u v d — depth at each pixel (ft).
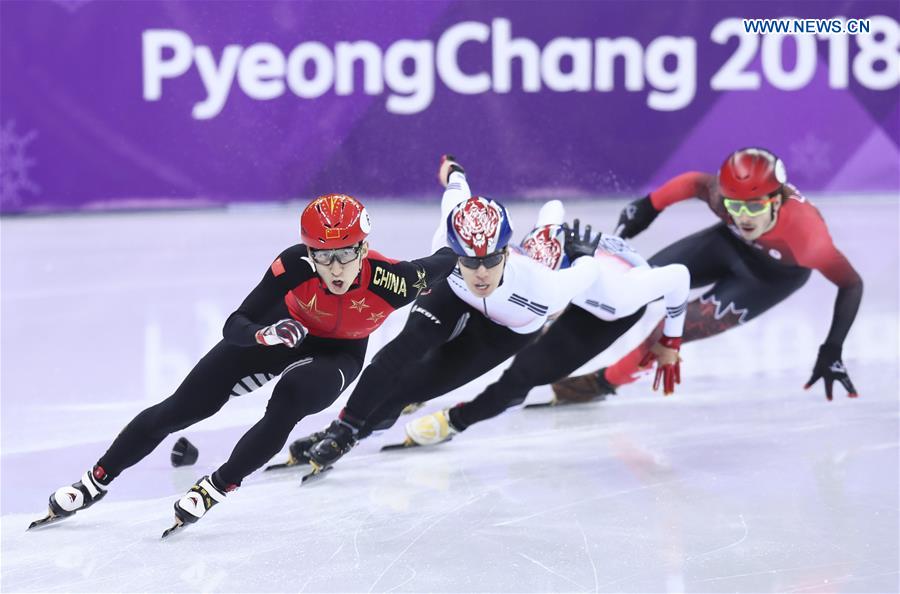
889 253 100.94
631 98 123.34
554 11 122.11
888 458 53.47
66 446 54.95
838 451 54.60
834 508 46.98
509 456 54.60
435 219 117.91
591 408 63.00
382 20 121.70
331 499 48.52
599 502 47.98
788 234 60.75
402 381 51.19
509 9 121.90
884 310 82.79
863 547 42.73
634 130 123.75
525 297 48.60
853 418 59.88
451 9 121.70
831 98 123.75
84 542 43.55
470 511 46.98
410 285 43.57
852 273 60.29
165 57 122.11
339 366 43.98
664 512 46.70
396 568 40.96
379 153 123.65
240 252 103.60
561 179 124.16
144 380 66.33
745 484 50.11
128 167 123.34
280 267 41.86
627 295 52.31
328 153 123.65
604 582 39.63
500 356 51.52
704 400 63.72
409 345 49.14
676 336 54.49
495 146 123.54
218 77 122.42
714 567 40.91
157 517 46.37
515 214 118.83
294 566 41.19
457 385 51.42
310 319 43.65
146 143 123.13
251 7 121.49
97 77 122.01
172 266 98.22
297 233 112.68
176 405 43.70
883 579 39.81
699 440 56.70
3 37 120.88
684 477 51.19
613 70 123.03
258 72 122.42
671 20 122.52
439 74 122.52
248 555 42.27
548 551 42.52
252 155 123.75
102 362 70.08
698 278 66.28
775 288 64.49
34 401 62.28
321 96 122.83
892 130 124.26
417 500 48.37
